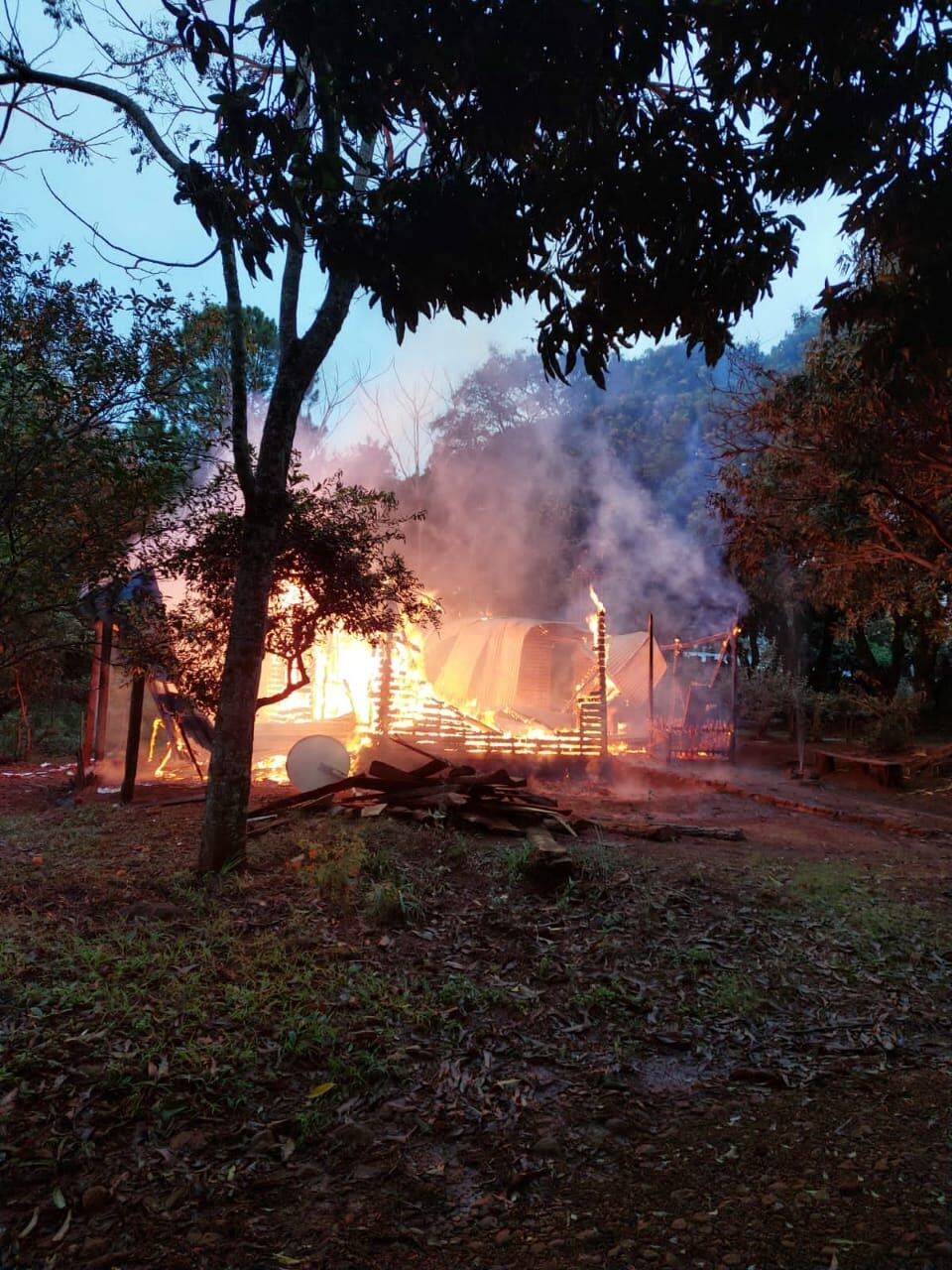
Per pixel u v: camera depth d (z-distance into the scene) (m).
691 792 13.41
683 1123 3.86
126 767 10.39
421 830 8.22
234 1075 3.94
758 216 3.52
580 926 6.18
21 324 5.79
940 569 14.53
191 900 6.18
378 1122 3.73
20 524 6.22
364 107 3.32
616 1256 2.93
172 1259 2.87
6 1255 2.86
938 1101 4.08
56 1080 3.78
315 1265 2.87
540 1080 4.20
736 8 3.20
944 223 3.34
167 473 6.60
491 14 3.15
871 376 3.66
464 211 3.44
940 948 6.20
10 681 13.27
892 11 3.18
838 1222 3.12
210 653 9.01
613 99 3.50
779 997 5.28
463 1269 2.86
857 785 15.63
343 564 8.44
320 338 6.88
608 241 3.62
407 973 5.23
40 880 6.60
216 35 3.28
